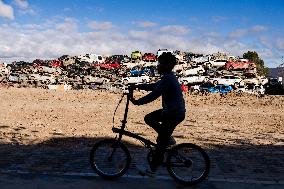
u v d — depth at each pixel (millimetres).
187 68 54312
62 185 5633
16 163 7059
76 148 8898
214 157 8094
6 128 12703
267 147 10102
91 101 25344
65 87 43438
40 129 12781
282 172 6699
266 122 17062
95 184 5715
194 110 21812
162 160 5789
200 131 13656
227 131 13875
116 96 28641
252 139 11836
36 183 5703
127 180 5945
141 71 54750
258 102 26906
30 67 53156
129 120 16422
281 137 12492
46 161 7262
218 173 6586
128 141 10094
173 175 5801
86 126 14047
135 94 31703
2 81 44250
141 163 7234
